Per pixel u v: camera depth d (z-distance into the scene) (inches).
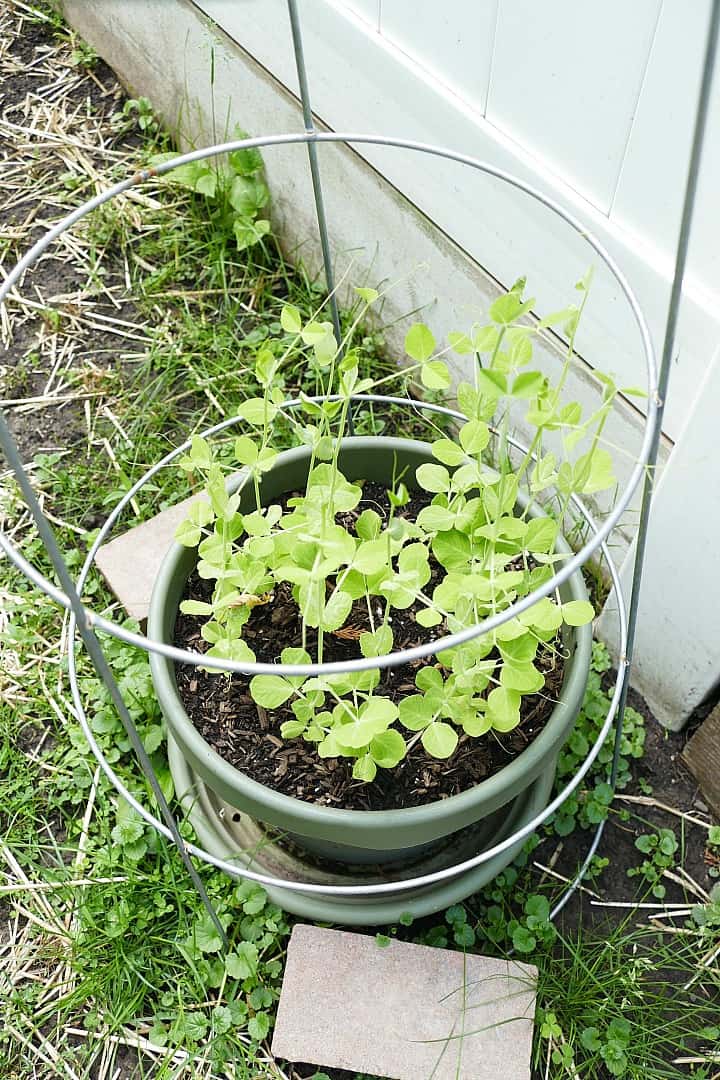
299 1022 46.1
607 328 50.3
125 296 75.5
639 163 43.8
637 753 55.4
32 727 57.3
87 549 63.1
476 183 53.6
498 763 45.1
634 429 51.8
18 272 34.9
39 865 53.3
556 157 48.3
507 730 40.1
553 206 39.9
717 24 27.4
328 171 65.6
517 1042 45.7
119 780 45.9
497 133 50.6
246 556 44.0
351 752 39.9
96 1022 48.3
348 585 41.1
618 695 47.2
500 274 56.3
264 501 51.0
